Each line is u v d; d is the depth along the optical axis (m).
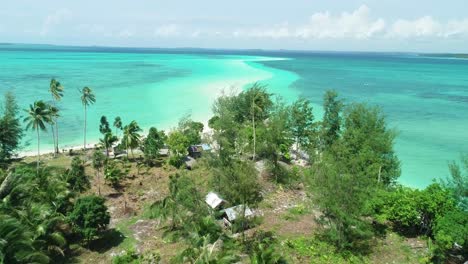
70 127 95.62
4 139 66.00
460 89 177.38
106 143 70.75
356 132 57.03
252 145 68.81
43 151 77.44
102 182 59.28
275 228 42.44
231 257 29.84
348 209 35.88
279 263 30.98
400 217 38.50
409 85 190.88
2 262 26.48
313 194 39.81
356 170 41.69
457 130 98.94
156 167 67.56
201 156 65.38
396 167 54.03
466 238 32.81
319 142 69.44
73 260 38.53
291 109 74.62
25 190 38.00
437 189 38.62
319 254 36.66
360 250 37.34
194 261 28.97
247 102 82.62
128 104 122.75
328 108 69.44
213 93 146.12
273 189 54.50
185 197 42.59
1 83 152.38
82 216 40.19
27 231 29.95
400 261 35.53
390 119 110.81
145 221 46.78
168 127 97.12
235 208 42.72
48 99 123.31
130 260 37.66
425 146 84.88
